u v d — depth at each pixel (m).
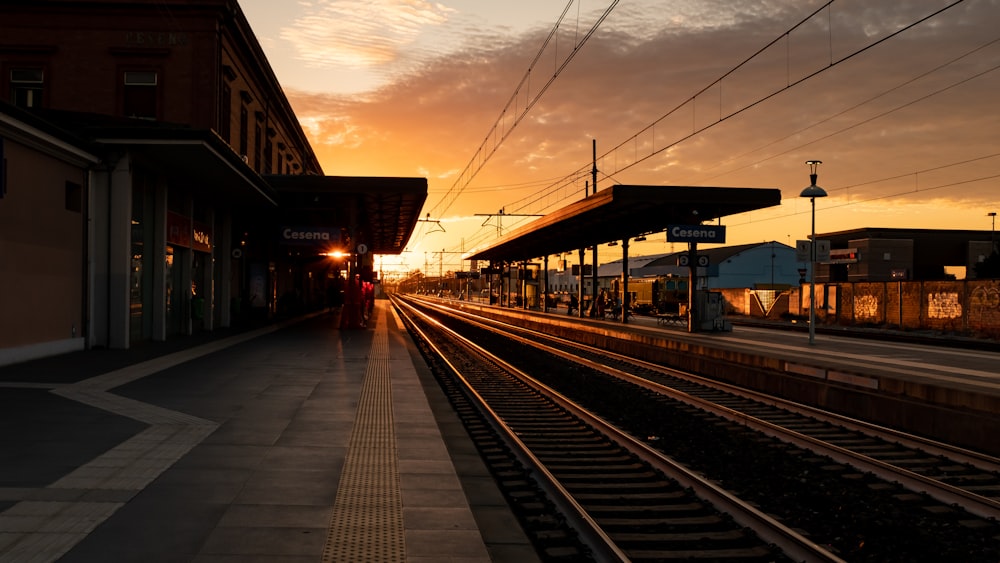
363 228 42.44
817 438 9.59
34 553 4.22
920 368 14.40
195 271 23.55
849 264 61.47
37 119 13.19
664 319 36.06
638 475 7.30
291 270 45.06
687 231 27.12
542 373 17.64
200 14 24.70
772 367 15.27
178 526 4.77
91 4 24.52
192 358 15.60
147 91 24.78
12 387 10.79
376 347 19.88
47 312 14.62
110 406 9.37
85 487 5.66
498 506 6.00
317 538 4.60
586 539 5.30
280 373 13.34
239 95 28.69
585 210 29.39
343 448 7.23
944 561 5.17
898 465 8.27
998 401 9.43
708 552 5.09
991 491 7.11
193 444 7.28
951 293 28.92
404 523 4.95
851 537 5.62
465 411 11.14
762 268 70.75
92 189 16.30
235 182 20.97
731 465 7.92
